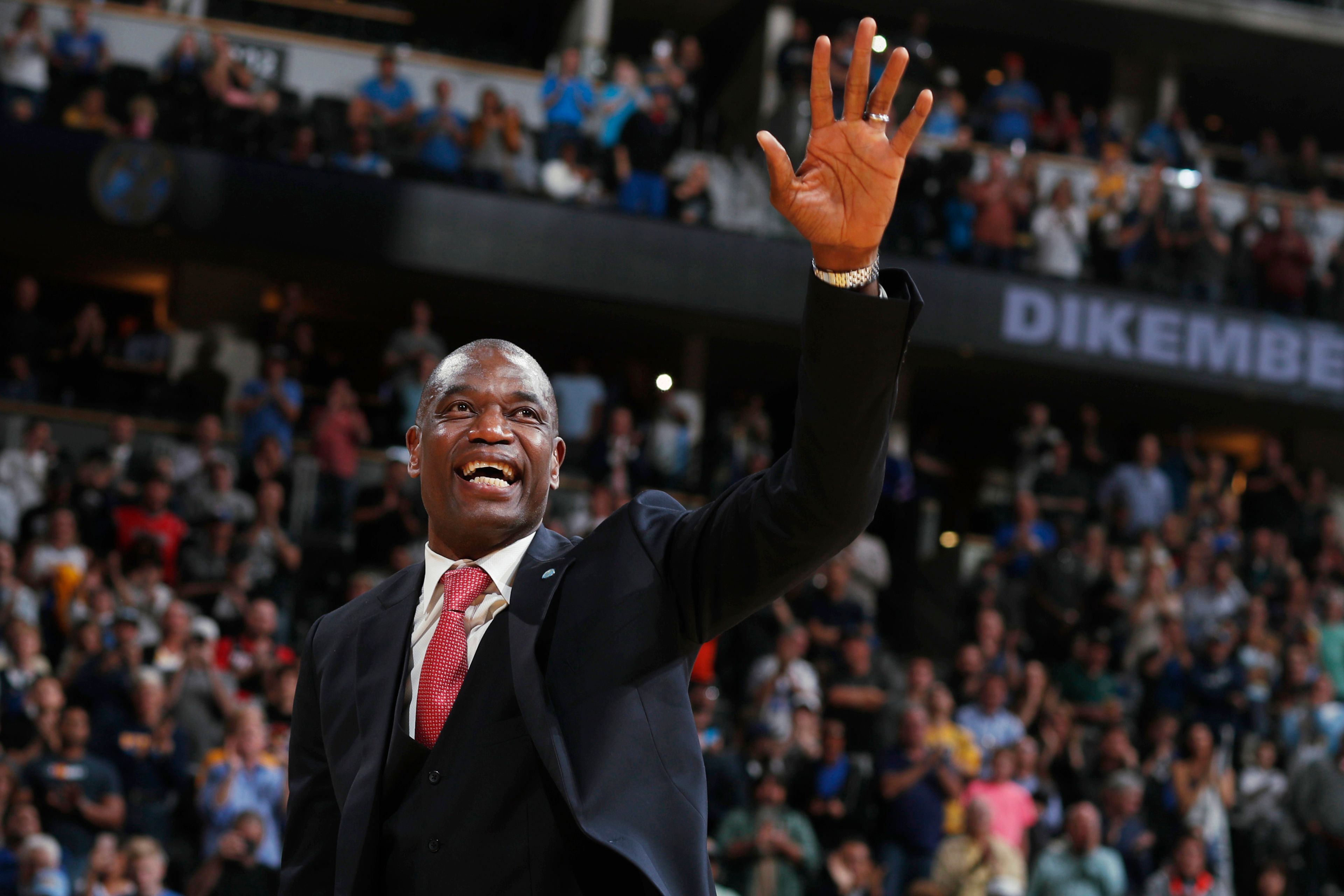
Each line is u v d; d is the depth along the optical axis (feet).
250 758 57.52
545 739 13.48
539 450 14.92
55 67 93.30
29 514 72.79
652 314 107.45
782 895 58.95
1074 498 94.02
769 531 13.61
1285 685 79.15
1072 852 61.46
